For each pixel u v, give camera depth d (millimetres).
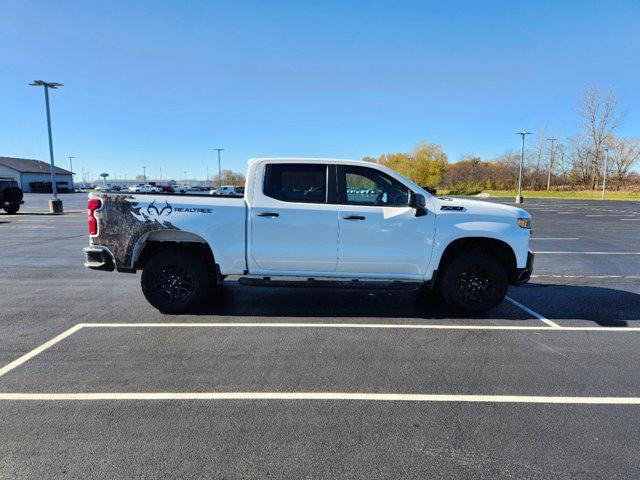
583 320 5367
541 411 3178
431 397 3371
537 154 68312
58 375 3672
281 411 3131
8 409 3113
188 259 5344
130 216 5219
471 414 3127
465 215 5305
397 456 2621
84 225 17922
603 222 20281
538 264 9438
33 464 2496
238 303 5969
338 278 5387
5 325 4984
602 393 3469
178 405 3197
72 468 2465
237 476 2414
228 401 3266
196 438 2779
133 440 2750
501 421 3035
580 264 9438
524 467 2529
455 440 2799
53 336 4621
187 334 4707
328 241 5246
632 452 2684
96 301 6078
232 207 5234
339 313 5547
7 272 8148
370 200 5348
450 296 5438
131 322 5109
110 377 3646
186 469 2471
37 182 71000
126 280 7488
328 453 2641
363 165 5328
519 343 4551
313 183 5305
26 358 4027
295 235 5242
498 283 5391
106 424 2932
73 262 9227
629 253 11031
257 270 5352
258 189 5273
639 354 4289
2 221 19828
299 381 3611
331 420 3020
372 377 3707
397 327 5020
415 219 5246
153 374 3713
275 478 2402
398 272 5371
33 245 11828
